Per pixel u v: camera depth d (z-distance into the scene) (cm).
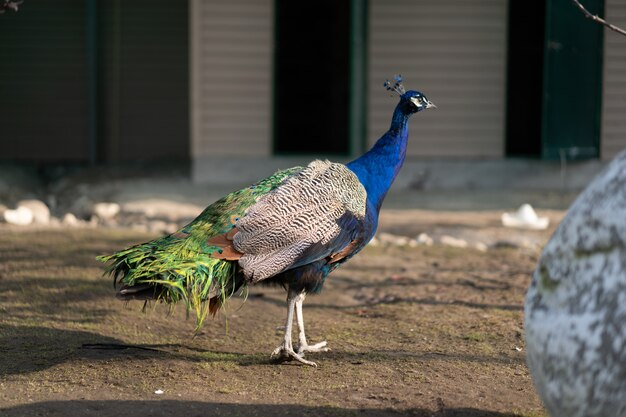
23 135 1552
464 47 1290
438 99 1296
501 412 471
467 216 1111
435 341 611
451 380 525
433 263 876
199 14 1277
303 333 576
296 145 1691
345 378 529
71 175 1445
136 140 1584
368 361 564
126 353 575
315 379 528
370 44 1288
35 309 671
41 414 460
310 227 532
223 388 511
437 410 474
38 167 1519
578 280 367
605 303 355
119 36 1566
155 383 518
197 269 501
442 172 1302
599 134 1268
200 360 566
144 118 1583
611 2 1255
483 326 646
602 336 352
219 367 551
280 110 1688
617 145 1283
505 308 700
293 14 1666
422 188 1298
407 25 1287
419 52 1291
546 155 1263
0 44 1536
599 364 352
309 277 544
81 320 650
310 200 538
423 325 652
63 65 1551
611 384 348
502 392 504
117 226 1049
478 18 1287
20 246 891
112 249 887
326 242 538
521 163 1302
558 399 369
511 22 1599
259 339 620
